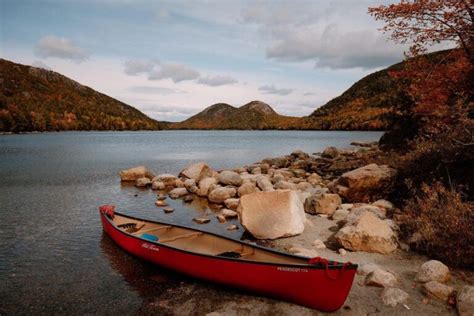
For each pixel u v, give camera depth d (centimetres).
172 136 13888
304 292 727
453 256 892
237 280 809
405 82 2177
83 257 1091
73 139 10031
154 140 10131
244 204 1278
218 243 1026
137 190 2264
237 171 2839
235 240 968
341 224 1259
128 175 2630
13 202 1912
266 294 783
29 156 4678
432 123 1545
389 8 1498
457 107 1280
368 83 19675
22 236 1309
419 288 775
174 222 1482
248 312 734
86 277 944
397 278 827
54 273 973
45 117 16225
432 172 1355
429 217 1031
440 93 1570
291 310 736
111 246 1191
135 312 756
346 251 1026
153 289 866
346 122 16350
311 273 706
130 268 1002
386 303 719
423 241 980
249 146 7256
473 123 1254
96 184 2500
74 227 1426
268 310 739
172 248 923
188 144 8025
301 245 1114
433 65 1633
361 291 776
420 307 699
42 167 3500
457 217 935
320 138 10556
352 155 3425
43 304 802
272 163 3328
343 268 670
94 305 792
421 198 1269
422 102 1661
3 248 1179
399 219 1196
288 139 10406
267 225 1205
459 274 828
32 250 1158
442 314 673
